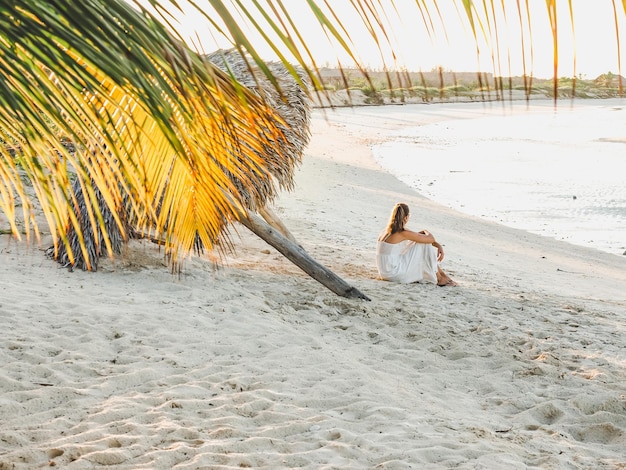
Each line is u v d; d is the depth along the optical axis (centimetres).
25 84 189
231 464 404
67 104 203
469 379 626
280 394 527
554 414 546
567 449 468
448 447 448
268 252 1118
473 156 3400
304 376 573
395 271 1013
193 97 204
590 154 3475
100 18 161
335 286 877
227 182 282
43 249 898
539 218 1941
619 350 738
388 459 423
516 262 1411
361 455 426
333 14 123
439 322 807
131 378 539
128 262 871
